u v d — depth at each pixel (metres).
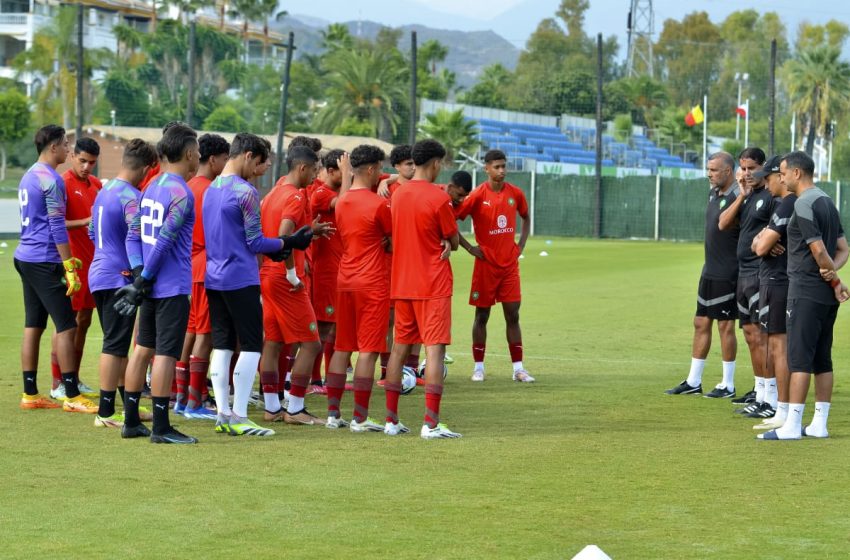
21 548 8.20
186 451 11.72
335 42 147.88
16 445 11.95
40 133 14.06
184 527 8.78
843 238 12.91
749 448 12.05
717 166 15.77
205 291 13.09
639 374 18.02
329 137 79.44
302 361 13.58
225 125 112.81
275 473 10.67
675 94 176.25
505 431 13.05
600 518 9.11
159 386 12.14
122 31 128.25
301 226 13.59
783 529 8.80
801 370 12.58
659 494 9.91
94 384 16.30
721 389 15.98
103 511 9.23
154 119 114.06
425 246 12.63
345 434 12.89
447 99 157.38
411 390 16.36
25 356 14.18
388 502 9.58
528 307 28.00
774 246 13.30
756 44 181.25
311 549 8.22
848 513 9.30
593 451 11.82
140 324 12.34
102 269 12.86
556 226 69.44
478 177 72.69
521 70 191.25
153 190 12.12
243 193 12.52
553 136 120.56
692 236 66.00
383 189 16.25
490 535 8.60
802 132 146.12
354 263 13.01
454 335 22.72
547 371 18.30
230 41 133.00
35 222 13.95
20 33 133.25
